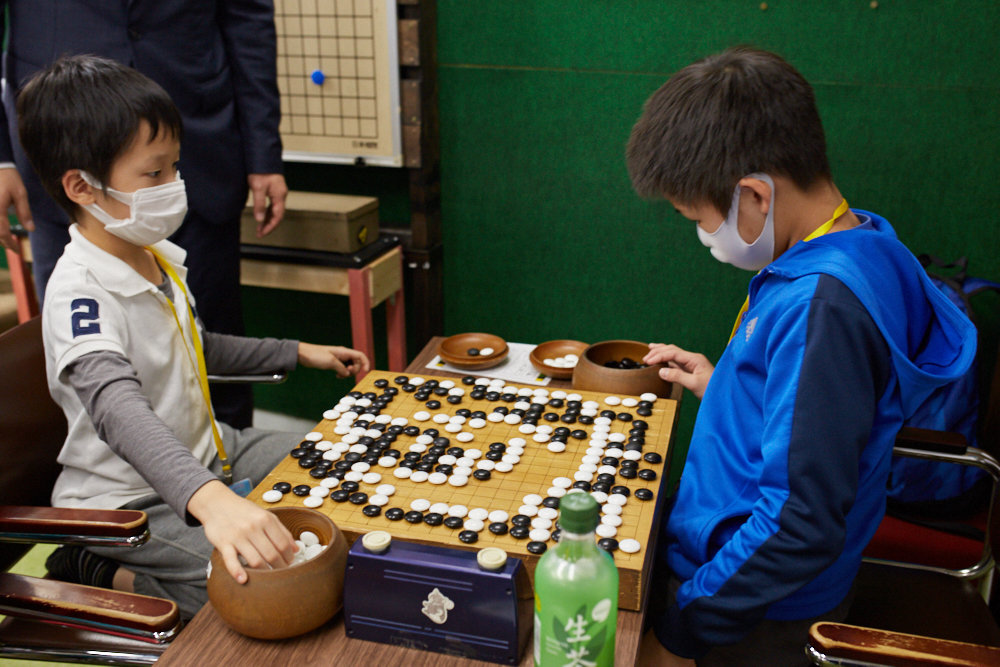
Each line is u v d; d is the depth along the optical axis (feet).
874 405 3.07
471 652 2.78
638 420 4.12
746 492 3.38
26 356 4.27
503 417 4.19
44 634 3.63
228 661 2.77
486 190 7.97
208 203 6.23
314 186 8.43
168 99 4.17
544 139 7.60
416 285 8.18
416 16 7.12
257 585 2.76
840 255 3.11
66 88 3.90
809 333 2.98
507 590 2.68
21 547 4.18
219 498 3.10
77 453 4.25
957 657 2.76
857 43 6.53
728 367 3.62
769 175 3.20
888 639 2.85
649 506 3.33
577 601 2.42
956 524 5.46
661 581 3.92
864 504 3.41
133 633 3.16
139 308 4.38
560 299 8.19
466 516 3.27
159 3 5.64
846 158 6.89
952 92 6.46
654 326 7.98
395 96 7.38
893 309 3.19
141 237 4.23
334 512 3.31
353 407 4.33
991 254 6.83
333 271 7.13
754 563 3.02
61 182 4.06
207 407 4.86
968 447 4.12
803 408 2.94
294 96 7.66
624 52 7.09
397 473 3.59
